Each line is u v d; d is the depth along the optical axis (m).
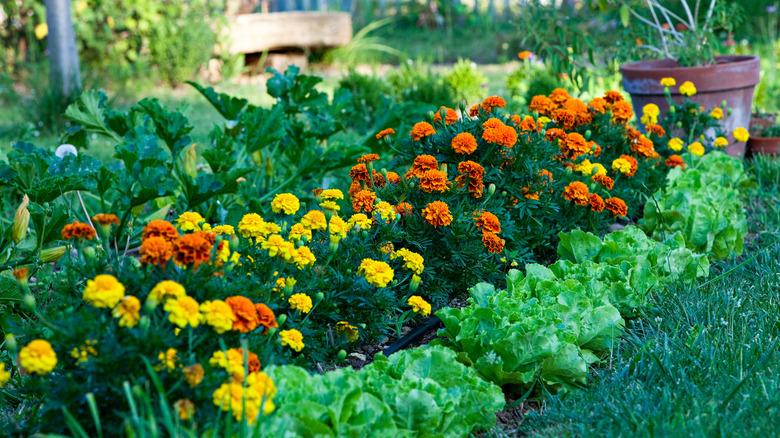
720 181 5.11
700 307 3.49
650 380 2.96
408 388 2.65
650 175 4.79
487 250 3.81
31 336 2.58
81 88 7.68
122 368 2.32
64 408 2.21
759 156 5.86
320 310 3.13
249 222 3.08
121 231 4.03
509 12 14.16
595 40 6.98
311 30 10.52
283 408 2.39
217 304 2.38
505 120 4.14
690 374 2.98
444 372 2.81
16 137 7.03
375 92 7.75
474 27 13.74
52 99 7.49
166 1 9.52
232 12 10.04
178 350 2.46
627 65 6.05
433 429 2.60
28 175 3.92
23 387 2.91
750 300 3.57
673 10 10.51
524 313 3.21
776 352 3.13
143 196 3.85
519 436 2.84
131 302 2.30
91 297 2.25
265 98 8.69
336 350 3.18
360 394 2.49
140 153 4.01
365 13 14.05
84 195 4.82
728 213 4.50
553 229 4.15
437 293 3.64
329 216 3.47
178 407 2.23
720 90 5.68
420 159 3.75
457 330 3.18
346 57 11.12
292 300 2.94
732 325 3.25
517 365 3.01
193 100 8.82
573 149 4.23
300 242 3.19
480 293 3.40
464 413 2.71
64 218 3.70
